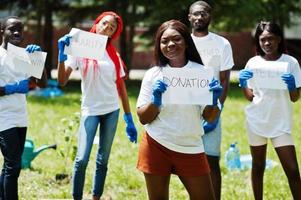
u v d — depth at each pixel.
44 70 8.30
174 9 28.64
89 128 8.45
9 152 7.74
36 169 11.65
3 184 7.93
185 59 6.55
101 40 8.30
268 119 8.03
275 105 7.99
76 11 32.19
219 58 8.31
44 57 7.88
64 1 31.67
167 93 6.24
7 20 8.02
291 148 7.97
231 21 31.33
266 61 8.00
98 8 31.33
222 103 8.31
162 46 6.36
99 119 8.60
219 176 8.22
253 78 8.04
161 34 6.40
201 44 8.31
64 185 10.66
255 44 8.18
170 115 6.37
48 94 24.94
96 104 8.52
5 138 7.73
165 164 6.46
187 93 6.25
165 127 6.38
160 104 6.20
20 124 7.89
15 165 7.77
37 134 15.64
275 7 32.09
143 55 48.22
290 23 37.12
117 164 12.35
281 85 7.81
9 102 7.79
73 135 11.14
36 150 12.20
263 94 8.05
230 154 12.30
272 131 8.02
